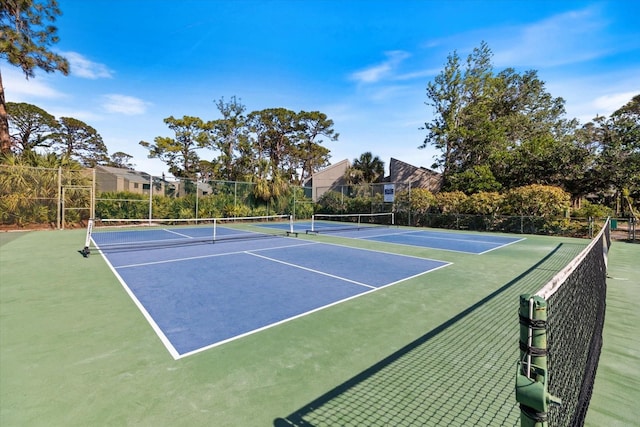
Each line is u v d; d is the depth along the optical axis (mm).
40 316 3840
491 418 2057
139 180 24156
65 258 7625
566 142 18531
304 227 17500
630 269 7355
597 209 14602
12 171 13297
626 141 18281
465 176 20234
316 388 2402
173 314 3975
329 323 3744
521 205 15492
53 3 15289
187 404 2180
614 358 3016
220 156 30359
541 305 1183
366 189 22078
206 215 18438
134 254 8312
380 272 6531
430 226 18688
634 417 2107
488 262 7770
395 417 2061
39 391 2305
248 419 2025
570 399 1785
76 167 15398
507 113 26328
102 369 2637
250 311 4121
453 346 3170
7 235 11914
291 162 39938
